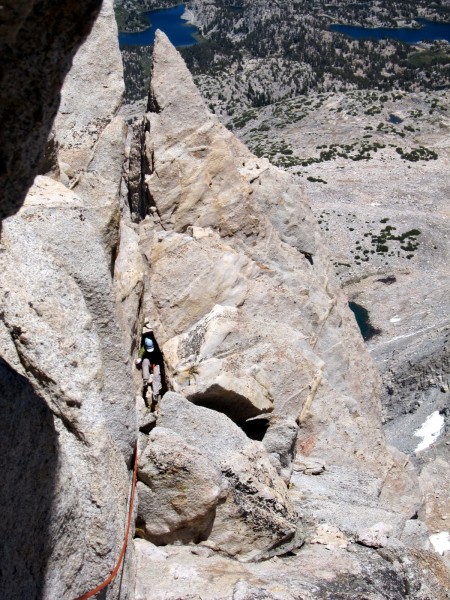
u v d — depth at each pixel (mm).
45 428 8727
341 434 22031
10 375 8562
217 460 15328
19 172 7793
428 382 73000
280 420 19500
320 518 16875
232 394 18641
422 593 14547
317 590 13570
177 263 23484
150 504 14383
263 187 29562
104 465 10203
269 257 26859
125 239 18953
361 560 14828
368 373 31172
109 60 21516
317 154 181250
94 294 13242
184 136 26125
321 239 31812
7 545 7820
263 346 20906
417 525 19500
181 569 13398
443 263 123562
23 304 10336
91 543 9914
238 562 14469
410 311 107375
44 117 7742
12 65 7301
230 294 23906
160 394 19719
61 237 13320
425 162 174000
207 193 26078
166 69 26234
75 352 10594
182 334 20875
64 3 7332
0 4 6645
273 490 15406
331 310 28641
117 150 21078
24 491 8180
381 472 22922
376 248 126938
